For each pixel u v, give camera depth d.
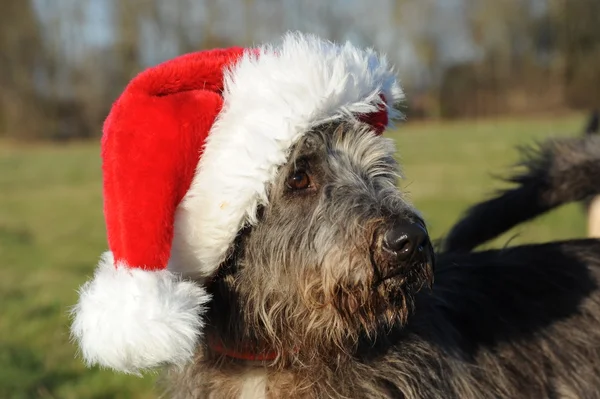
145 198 2.70
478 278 3.79
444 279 3.71
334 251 2.93
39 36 46.53
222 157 2.87
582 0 42.34
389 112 3.33
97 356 2.69
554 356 3.59
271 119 2.86
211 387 3.29
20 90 45.84
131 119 2.73
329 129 3.06
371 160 3.11
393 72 3.39
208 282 3.05
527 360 3.54
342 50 3.12
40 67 46.62
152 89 2.83
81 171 26.70
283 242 3.03
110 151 2.76
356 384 3.15
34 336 6.64
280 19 46.56
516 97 44.91
